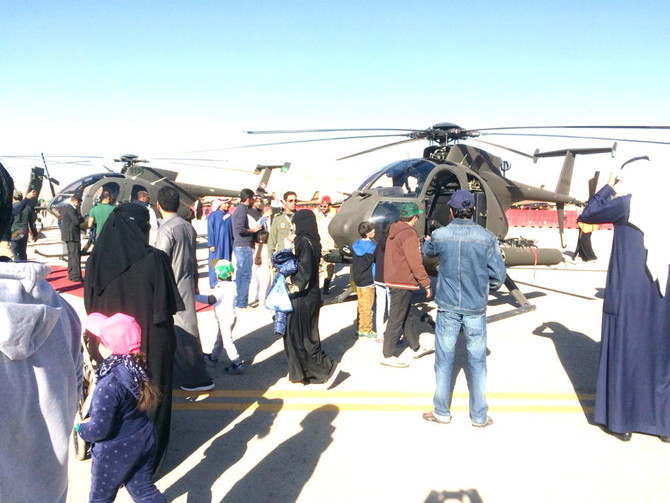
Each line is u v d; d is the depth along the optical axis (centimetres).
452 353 418
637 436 403
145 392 252
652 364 383
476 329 405
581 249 1519
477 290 399
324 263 948
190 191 1661
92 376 278
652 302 378
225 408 453
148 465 261
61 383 128
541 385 511
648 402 386
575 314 812
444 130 878
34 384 118
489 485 331
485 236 396
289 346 491
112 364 248
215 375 536
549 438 398
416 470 349
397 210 771
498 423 425
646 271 376
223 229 833
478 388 412
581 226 1508
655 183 372
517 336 681
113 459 246
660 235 370
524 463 359
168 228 437
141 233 341
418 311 815
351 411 448
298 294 486
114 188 1390
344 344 651
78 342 145
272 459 364
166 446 345
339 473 346
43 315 115
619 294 384
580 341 659
